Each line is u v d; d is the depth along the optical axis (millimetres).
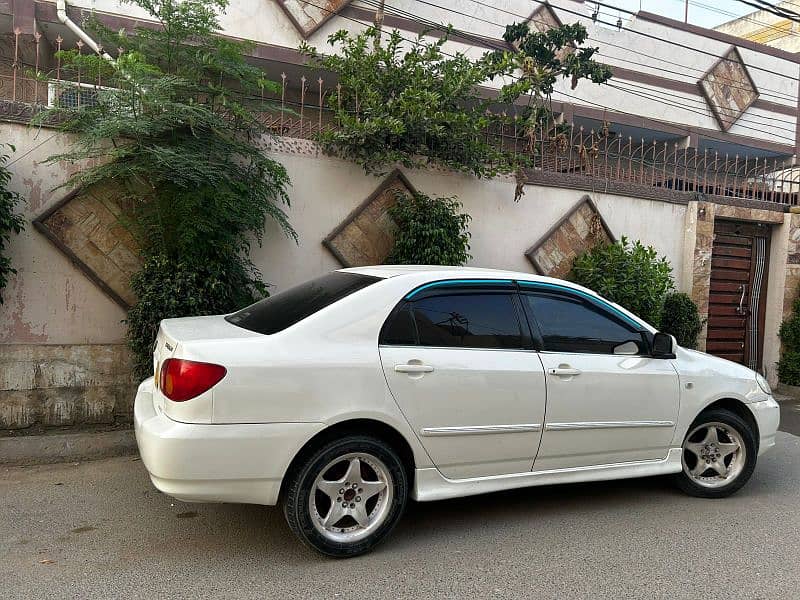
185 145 5602
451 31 7754
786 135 14680
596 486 5062
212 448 3270
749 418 4926
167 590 3232
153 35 5746
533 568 3586
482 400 3891
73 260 5809
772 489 5102
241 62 5992
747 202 9305
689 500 4773
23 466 5156
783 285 9516
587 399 4223
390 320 3791
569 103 12000
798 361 9234
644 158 9141
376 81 7027
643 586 3404
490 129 7770
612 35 12648
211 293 5633
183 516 4191
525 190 7840
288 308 3967
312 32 10039
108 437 5547
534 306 4277
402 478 3730
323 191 6773
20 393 5758
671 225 8891
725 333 9438
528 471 4125
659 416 4496
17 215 5562
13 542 3756
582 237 8219
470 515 4375
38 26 8836
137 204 5840
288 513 3510
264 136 6461
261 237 6387
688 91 13430
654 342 4496
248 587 3287
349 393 3543
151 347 5430
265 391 3371
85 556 3598
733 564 3695
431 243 6711
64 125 5496
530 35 9438
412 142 7086
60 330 5867
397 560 3646
